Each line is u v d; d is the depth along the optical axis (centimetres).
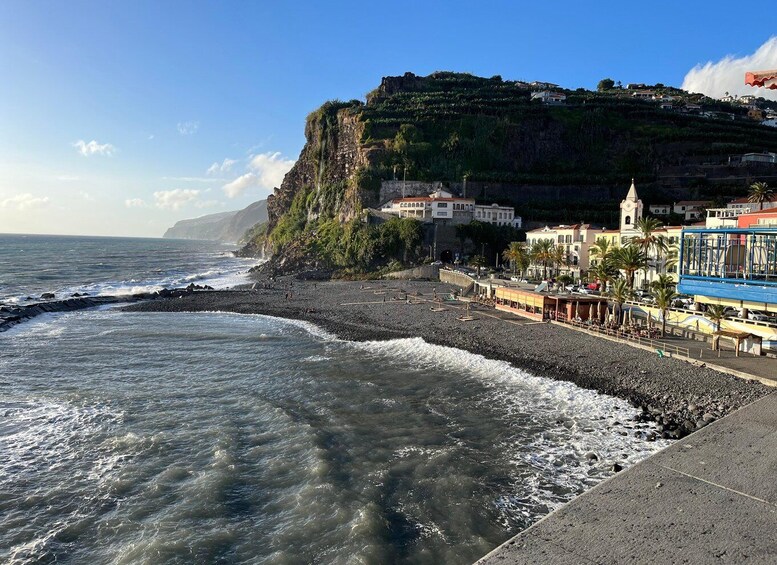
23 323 7112
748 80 3244
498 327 6153
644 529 1580
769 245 4003
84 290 10856
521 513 2297
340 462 2789
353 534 2119
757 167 13375
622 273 8106
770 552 1441
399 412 3544
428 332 6166
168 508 2350
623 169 15238
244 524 2227
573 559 1430
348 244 13575
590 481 2567
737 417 2589
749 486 1848
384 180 15425
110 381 4325
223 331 6625
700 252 3969
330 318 7444
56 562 1994
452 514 2291
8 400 3766
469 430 3225
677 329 5459
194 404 3725
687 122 16512
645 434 3086
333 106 19125
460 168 15850
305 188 19612
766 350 4375
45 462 2792
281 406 3662
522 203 14838
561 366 4509
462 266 12000
